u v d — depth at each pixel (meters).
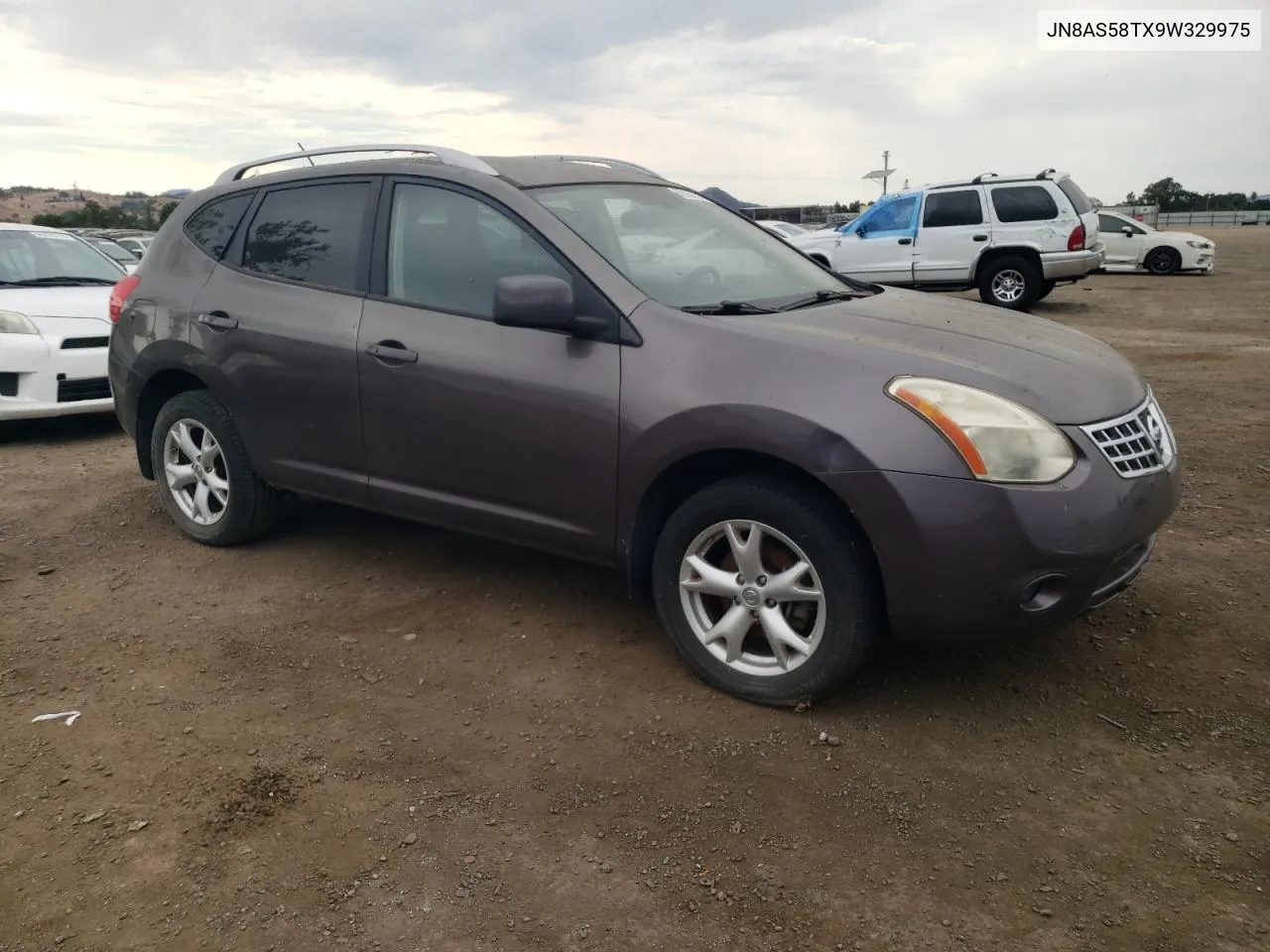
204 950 2.26
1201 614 3.87
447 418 3.74
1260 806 2.71
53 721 3.25
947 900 2.38
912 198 15.20
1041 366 3.15
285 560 4.66
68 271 8.36
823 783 2.85
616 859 2.55
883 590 3.03
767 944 2.25
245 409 4.42
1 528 5.18
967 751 3.00
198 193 4.86
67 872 2.52
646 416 3.25
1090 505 2.87
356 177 4.20
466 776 2.92
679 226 4.11
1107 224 22.92
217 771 2.96
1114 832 2.62
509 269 3.66
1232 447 6.29
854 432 2.91
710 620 3.40
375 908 2.38
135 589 4.35
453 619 4.00
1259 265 25.53
